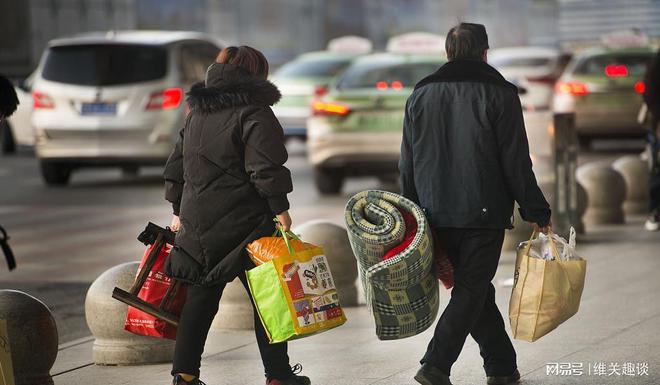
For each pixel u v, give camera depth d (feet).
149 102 153.38
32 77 218.38
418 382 49.57
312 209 129.59
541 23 583.58
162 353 60.49
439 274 51.49
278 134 47.62
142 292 51.39
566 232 99.19
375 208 48.65
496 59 256.32
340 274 74.23
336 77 211.20
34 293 84.69
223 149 47.65
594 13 592.60
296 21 495.82
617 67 198.29
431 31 549.95
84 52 155.94
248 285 49.08
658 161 104.42
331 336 65.46
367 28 530.27
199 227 48.19
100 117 154.30
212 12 465.88
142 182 169.89
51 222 125.59
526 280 49.83
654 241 99.50
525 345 61.05
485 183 48.60
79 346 65.77
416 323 49.08
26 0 368.27
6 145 225.35
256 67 48.85
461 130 48.73
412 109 49.67
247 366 58.95
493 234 49.37
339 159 139.13
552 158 99.86
